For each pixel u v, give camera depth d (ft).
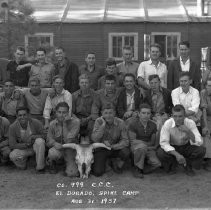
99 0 80.02
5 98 27.43
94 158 24.61
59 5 78.43
